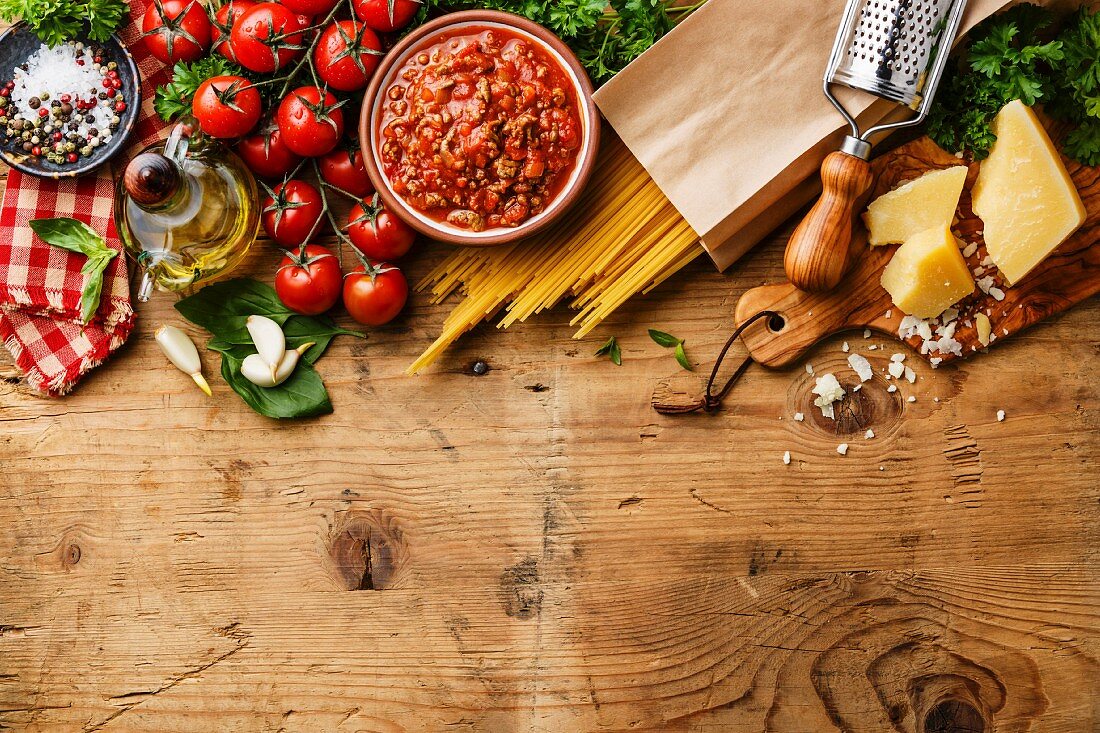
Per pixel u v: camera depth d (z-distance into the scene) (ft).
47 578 5.56
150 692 5.54
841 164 4.67
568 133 4.72
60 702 5.54
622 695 5.49
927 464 5.41
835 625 5.44
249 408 5.53
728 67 4.78
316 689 5.53
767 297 5.24
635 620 5.49
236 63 4.99
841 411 5.43
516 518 5.51
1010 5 4.75
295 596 5.53
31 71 5.22
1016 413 5.38
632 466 5.49
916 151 5.08
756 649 5.46
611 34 5.06
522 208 4.79
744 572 5.47
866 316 5.22
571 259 5.18
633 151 4.89
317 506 5.53
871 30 4.64
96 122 5.25
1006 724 5.37
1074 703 5.35
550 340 5.49
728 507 5.47
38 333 5.44
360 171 5.12
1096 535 5.36
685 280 5.44
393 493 5.52
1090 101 4.74
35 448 5.55
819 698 5.43
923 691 5.41
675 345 5.38
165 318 5.50
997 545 5.40
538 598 5.49
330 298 5.21
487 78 4.73
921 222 5.02
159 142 5.14
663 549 5.49
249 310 5.35
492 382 5.50
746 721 5.45
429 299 5.48
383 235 5.05
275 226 5.10
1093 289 5.14
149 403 5.54
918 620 5.42
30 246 5.33
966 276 4.94
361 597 5.52
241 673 5.54
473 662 5.50
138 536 5.55
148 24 4.99
